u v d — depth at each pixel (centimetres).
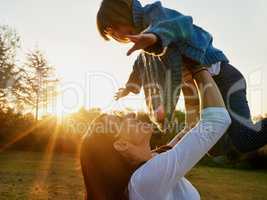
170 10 215
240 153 221
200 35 210
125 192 199
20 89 3077
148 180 187
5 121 3206
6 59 3097
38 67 2953
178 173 188
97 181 201
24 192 952
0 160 2078
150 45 185
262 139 209
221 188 1337
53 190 1004
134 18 218
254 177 2000
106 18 222
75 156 2739
